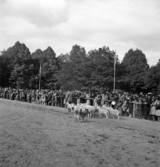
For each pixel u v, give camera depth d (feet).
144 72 231.30
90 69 160.86
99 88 154.61
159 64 221.87
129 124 59.26
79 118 61.31
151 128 54.75
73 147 34.96
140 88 220.02
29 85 255.70
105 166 28.04
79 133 44.73
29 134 41.88
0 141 36.24
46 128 48.14
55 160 29.12
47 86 273.95
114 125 56.39
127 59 293.43
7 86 258.57
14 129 45.42
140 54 289.53
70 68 208.74
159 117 69.15
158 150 36.04
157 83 204.74
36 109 83.15
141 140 41.78
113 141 39.99
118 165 28.66
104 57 162.50
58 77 221.46
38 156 30.22
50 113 73.41
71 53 313.73
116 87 166.50
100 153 32.83
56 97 104.17
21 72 251.19
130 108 77.92
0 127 46.57
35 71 276.62
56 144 36.14
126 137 43.52
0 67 252.83
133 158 31.65
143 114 74.49
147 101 74.38
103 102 84.07
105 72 155.74
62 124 53.93
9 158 28.96
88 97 87.40
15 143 35.58
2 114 64.59
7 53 290.35
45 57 313.53
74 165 27.76
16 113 68.28
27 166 26.73
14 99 141.08
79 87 169.68
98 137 42.22
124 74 181.27
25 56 266.16
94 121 61.77
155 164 29.84
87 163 28.66
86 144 37.01
